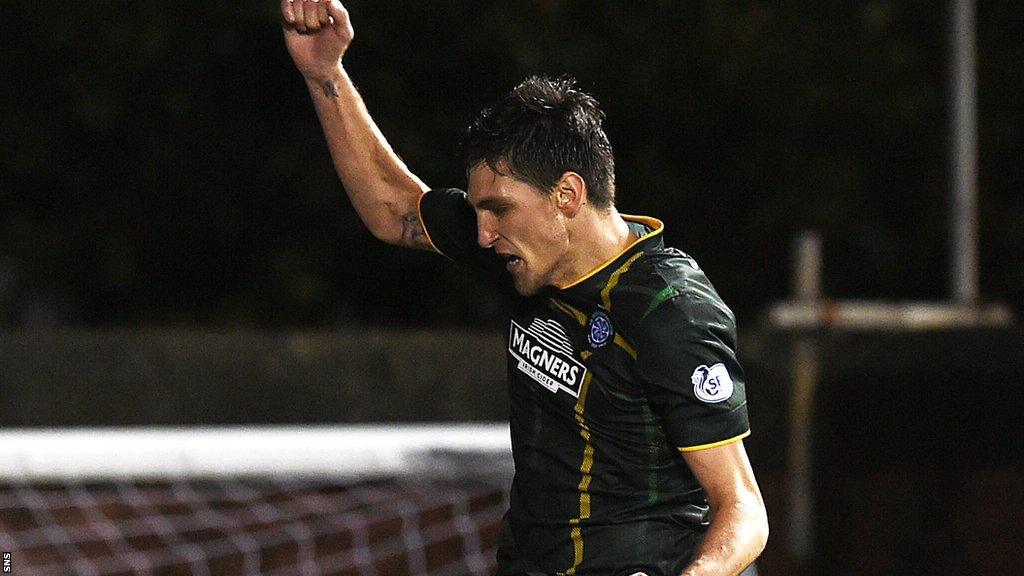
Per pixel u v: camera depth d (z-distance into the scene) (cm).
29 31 2958
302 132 3112
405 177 1023
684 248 3281
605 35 3131
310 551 1883
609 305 867
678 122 3228
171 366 2028
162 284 3195
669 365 845
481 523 1939
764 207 3262
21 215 3106
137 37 2966
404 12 3023
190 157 3109
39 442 1446
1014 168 3312
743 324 3259
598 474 909
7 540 1764
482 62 3091
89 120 2988
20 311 3180
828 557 2109
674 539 917
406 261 3184
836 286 3331
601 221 867
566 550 925
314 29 959
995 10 3291
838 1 3216
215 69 3091
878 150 3309
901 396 2133
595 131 864
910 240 3334
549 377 905
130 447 1455
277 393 2055
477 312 3225
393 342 2092
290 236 3180
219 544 1856
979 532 2088
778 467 2119
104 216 3111
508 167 846
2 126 3023
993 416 2083
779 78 3200
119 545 1814
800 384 2131
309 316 3209
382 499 1898
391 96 3084
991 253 3288
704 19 3128
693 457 854
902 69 3225
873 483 2127
